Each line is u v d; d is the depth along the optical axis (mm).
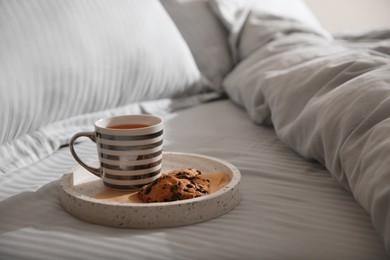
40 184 972
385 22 2639
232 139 1216
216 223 829
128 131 878
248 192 932
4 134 1048
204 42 1697
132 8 1388
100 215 821
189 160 994
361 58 1182
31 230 815
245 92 1397
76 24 1223
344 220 844
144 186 878
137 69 1351
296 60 1364
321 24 2641
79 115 1265
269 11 1776
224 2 1752
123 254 761
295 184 968
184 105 1507
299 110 1148
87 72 1226
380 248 783
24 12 1126
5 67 1043
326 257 761
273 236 797
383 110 909
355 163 880
